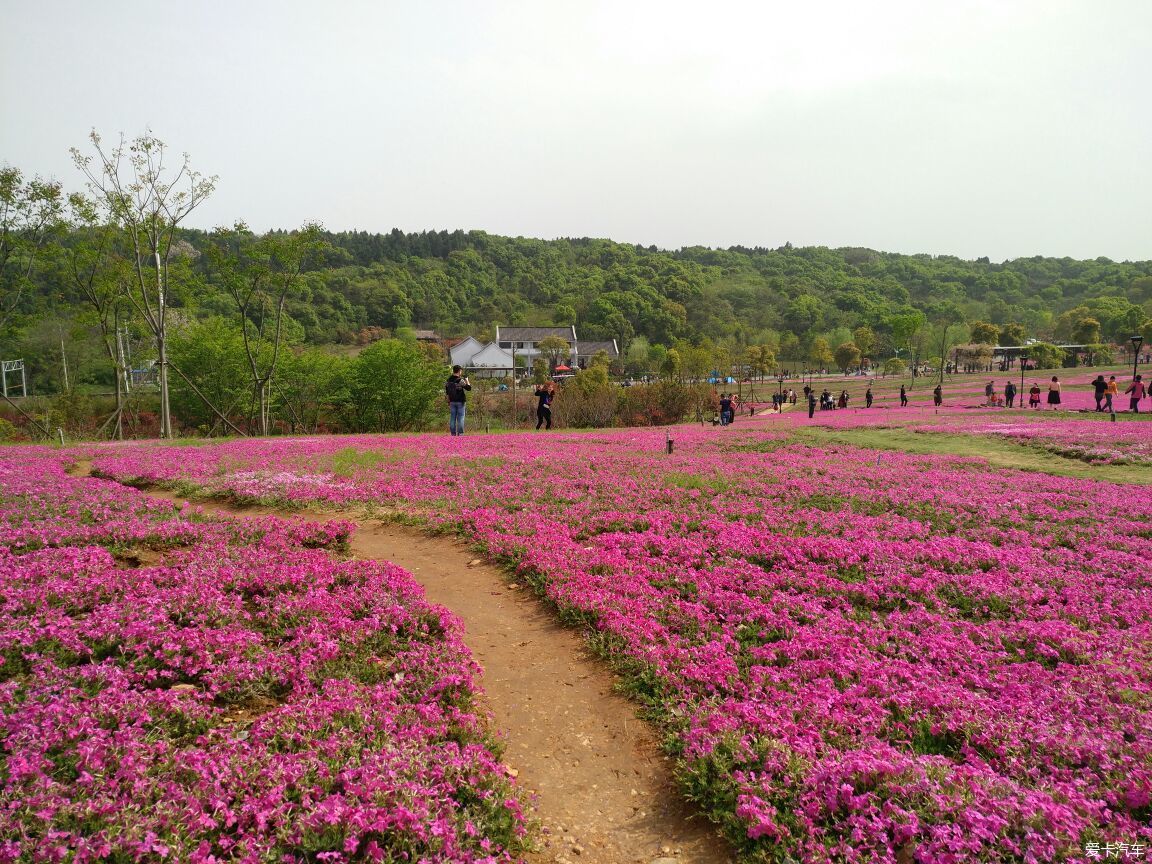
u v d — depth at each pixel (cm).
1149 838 371
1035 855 355
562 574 846
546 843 418
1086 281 19238
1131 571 867
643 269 19762
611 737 543
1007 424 3138
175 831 350
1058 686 563
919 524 1120
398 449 2048
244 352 4381
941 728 501
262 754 428
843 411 4991
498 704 590
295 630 631
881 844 375
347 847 350
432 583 887
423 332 15362
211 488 1378
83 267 3659
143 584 683
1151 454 2008
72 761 401
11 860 314
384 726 473
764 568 921
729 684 573
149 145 3328
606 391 4591
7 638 529
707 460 1891
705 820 445
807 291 18612
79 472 1716
